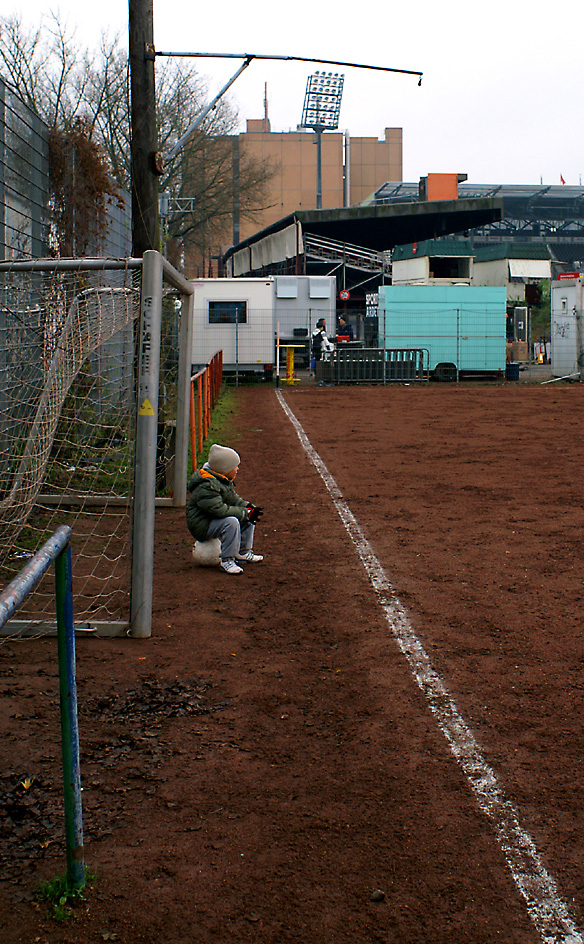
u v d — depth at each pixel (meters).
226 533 7.07
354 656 5.23
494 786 3.70
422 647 5.34
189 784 3.76
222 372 28.97
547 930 2.82
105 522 8.47
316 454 13.57
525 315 43.41
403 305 30.98
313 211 46.84
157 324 5.73
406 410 20.80
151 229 10.82
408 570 7.03
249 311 29.72
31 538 7.70
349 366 30.22
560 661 5.07
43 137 11.75
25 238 10.88
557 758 3.94
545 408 21.06
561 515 8.95
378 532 8.34
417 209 48.41
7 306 8.45
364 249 48.88
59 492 8.75
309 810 3.54
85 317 8.21
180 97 46.75
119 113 41.69
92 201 13.43
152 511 5.60
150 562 5.60
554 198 83.06
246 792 3.69
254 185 55.47
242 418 19.22
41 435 7.54
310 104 87.81
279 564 7.31
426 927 2.84
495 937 2.79
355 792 3.68
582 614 5.86
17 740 4.12
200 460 12.54
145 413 5.59
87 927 2.83
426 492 10.32
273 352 30.33
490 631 5.59
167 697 4.69
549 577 6.74
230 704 4.60
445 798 3.62
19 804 3.58
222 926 2.84
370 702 4.58
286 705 4.58
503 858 3.20
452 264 36.78
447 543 7.87
